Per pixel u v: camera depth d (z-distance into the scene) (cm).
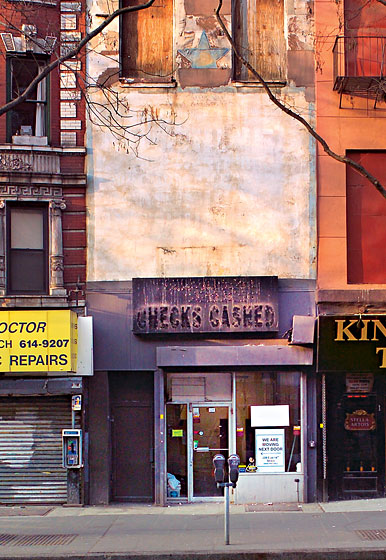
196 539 1123
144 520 1303
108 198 1525
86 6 1544
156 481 1482
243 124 1532
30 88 1047
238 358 1465
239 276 1492
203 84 1538
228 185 1525
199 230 1520
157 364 1470
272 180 1524
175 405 1526
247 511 1401
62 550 1062
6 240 1507
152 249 1518
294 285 1504
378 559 1026
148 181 1527
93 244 1517
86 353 1464
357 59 1543
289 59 1538
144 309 1483
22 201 1508
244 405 1516
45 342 1388
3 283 1494
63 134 1529
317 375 1496
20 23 1521
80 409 1471
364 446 1493
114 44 1539
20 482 1488
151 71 1566
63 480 1485
